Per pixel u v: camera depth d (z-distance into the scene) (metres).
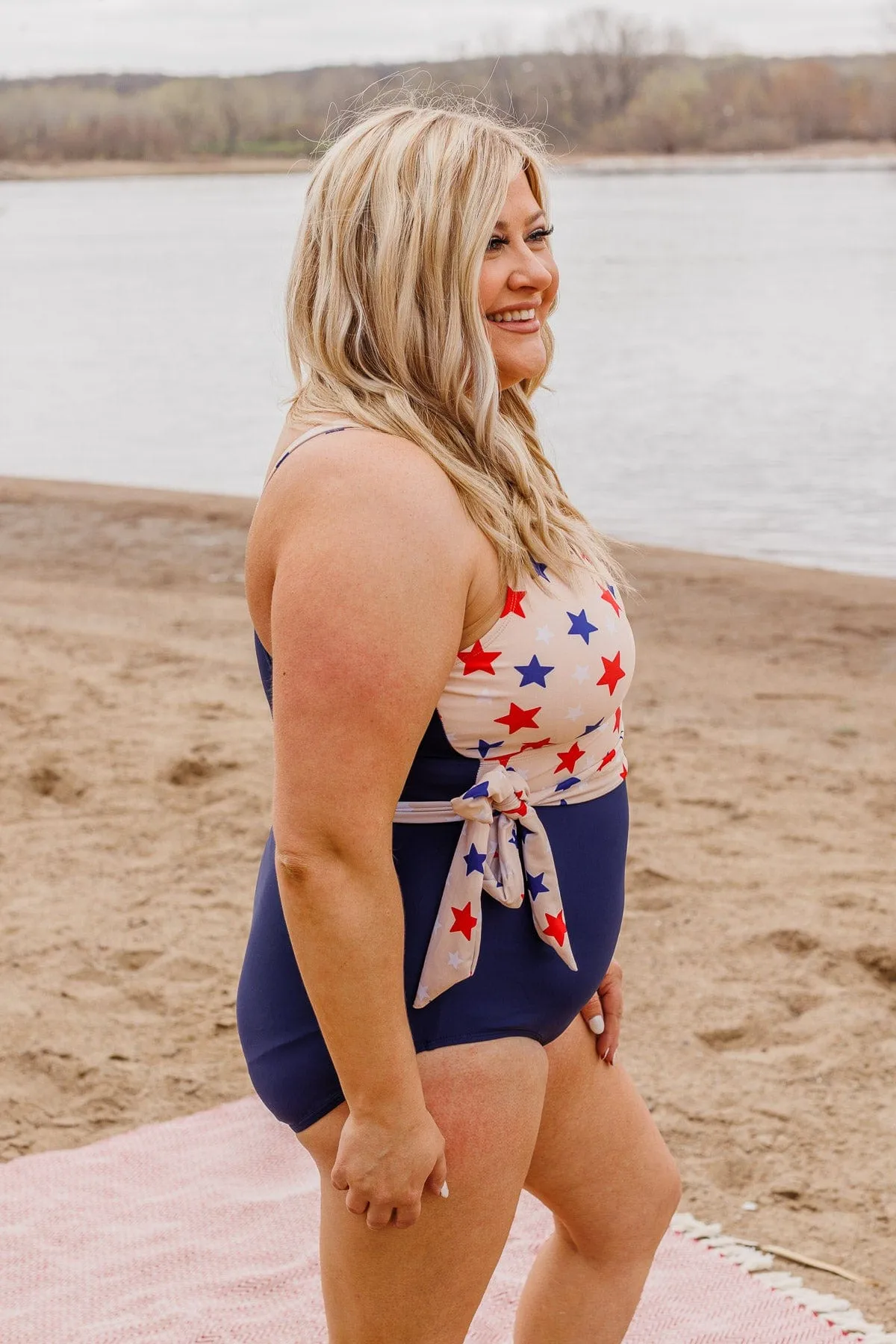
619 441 17.47
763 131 148.12
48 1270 2.95
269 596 1.79
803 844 5.33
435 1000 1.83
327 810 1.65
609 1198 2.13
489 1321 2.79
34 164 168.50
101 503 14.21
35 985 4.24
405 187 1.77
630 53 147.62
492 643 1.78
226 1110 3.63
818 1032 3.99
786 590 10.51
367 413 1.75
